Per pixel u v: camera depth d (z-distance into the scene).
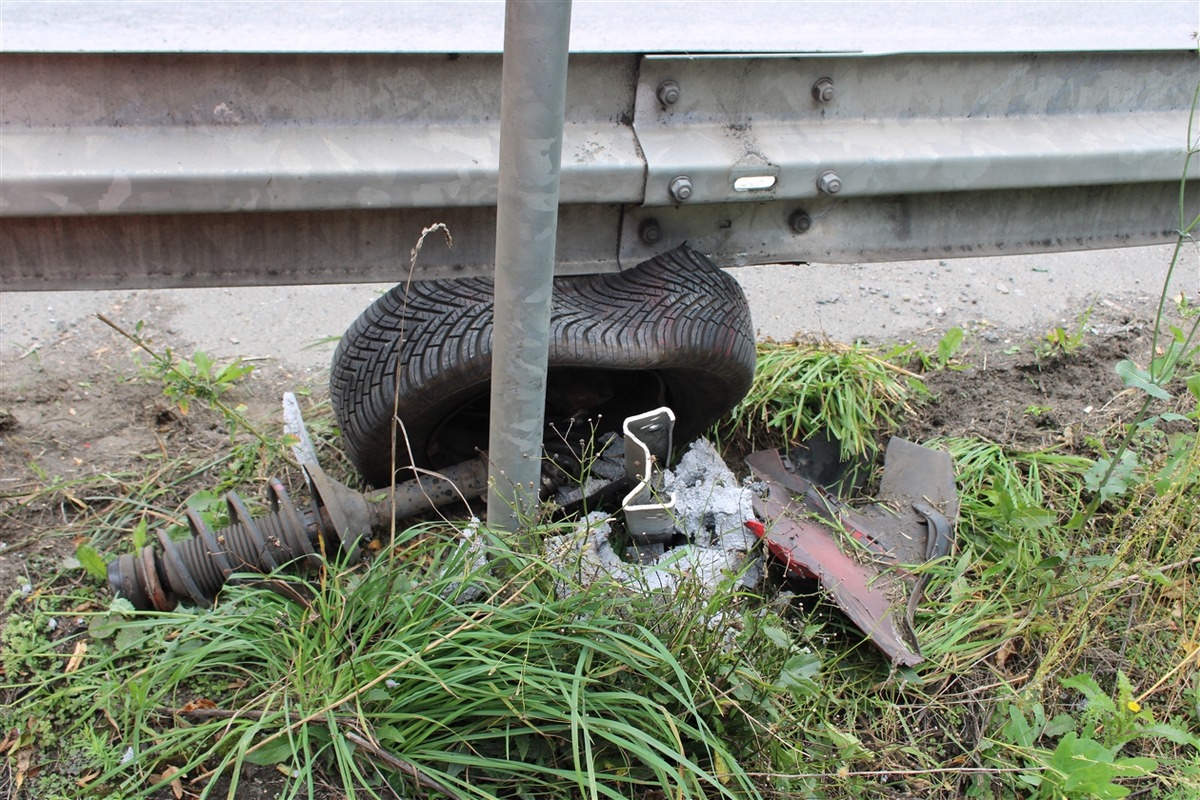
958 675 2.73
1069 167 2.88
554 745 2.31
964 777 2.49
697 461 3.16
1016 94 2.87
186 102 2.41
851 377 3.72
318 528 2.82
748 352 2.90
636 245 2.79
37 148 2.34
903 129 2.79
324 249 2.61
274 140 2.44
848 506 3.23
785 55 2.63
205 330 4.27
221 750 2.38
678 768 2.28
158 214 2.43
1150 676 2.77
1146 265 5.02
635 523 2.66
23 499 3.19
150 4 2.94
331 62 2.43
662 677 2.35
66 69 2.34
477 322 2.65
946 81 2.79
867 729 2.58
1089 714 2.55
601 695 2.23
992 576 3.01
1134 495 3.17
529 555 2.42
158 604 2.70
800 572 2.76
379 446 2.88
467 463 3.00
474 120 2.56
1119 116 2.99
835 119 2.76
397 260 2.66
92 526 3.12
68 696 2.53
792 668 2.41
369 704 2.34
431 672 2.21
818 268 4.94
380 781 2.29
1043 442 3.63
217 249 2.56
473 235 2.68
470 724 2.33
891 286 4.80
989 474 3.45
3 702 2.55
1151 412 3.75
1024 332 4.41
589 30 3.01
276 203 2.43
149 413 3.63
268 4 3.06
